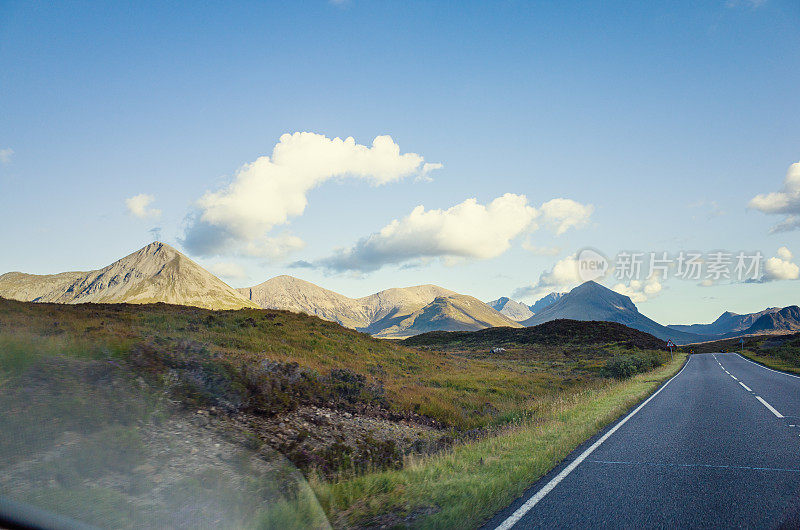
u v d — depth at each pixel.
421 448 10.38
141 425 3.97
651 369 34.03
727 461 7.41
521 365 44.47
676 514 5.05
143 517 2.53
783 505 5.23
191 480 3.05
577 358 54.75
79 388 4.13
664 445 8.82
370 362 27.16
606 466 7.31
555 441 9.03
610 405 14.59
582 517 5.03
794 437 9.22
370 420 13.12
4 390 3.49
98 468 2.85
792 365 32.47
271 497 3.25
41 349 4.92
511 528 4.75
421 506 5.28
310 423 10.12
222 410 7.32
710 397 16.45
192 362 9.02
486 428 12.41
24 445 2.75
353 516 4.88
